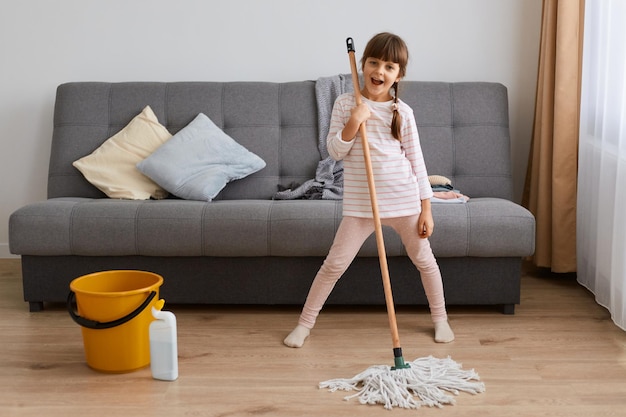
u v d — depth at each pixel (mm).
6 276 3670
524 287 3488
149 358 2541
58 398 2281
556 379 2412
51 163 3629
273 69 3873
